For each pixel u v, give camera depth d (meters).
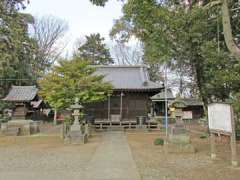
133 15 11.20
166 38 11.49
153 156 10.07
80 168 8.03
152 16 10.72
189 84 30.25
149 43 11.88
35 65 33.28
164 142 12.91
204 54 13.18
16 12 28.20
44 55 37.47
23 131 19.20
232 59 12.79
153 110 34.88
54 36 41.91
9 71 26.66
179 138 10.91
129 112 24.53
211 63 13.64
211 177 6.91
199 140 15.30
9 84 28.28
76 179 6.74
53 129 24.08
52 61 37.72
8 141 15.33
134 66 27.64
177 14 11.16
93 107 24.66
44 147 12.78
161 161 9.09
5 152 11.32
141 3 10.38
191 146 10.76
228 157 9.77
